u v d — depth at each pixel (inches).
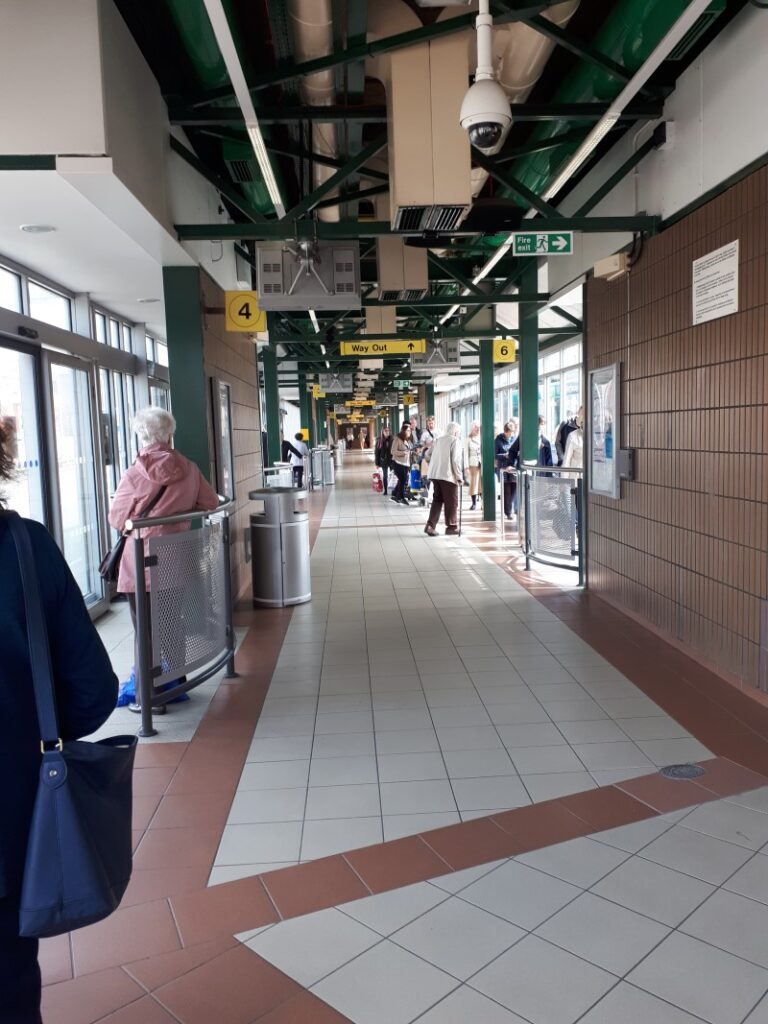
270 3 149.8
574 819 111.5
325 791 124.0
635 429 221.8
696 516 182.7
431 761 134.0
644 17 153.0
